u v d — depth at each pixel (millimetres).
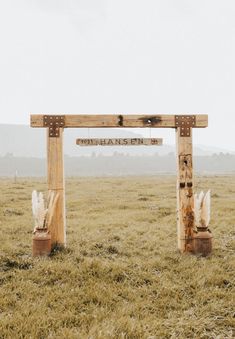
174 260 8477
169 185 32094
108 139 9125
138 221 14305
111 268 7602
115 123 8992
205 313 5617
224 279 7070
